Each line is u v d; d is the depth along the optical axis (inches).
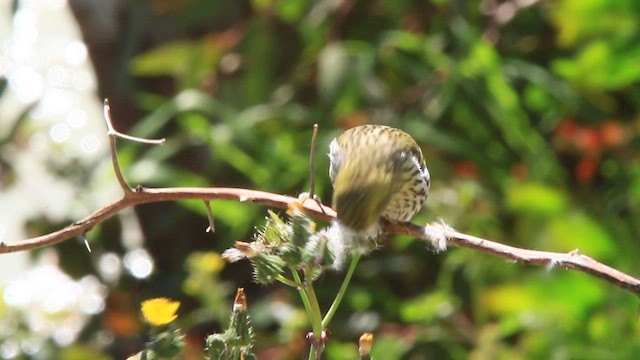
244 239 444.5
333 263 197.0
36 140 490.3
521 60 477.4
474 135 462.9
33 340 417.4
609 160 453.7
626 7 430.9
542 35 479.5
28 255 466.6
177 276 466.3
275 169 440.5
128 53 507.2
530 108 474.9
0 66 508.4
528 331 409.7
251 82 471.8
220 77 478.6
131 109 504.1
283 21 481.4
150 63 479.5
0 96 499.2
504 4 474.0
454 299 428.8
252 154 458.3
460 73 453.4
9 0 533.6
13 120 491.5
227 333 197.0
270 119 459.8
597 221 422.6
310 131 452.4
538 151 450.6
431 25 478.9
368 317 431.8
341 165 290.4
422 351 422.0
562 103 467.5
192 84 475.8
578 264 212.4
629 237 413.7
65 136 488.1
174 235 481.1
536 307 394.3
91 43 507.5
